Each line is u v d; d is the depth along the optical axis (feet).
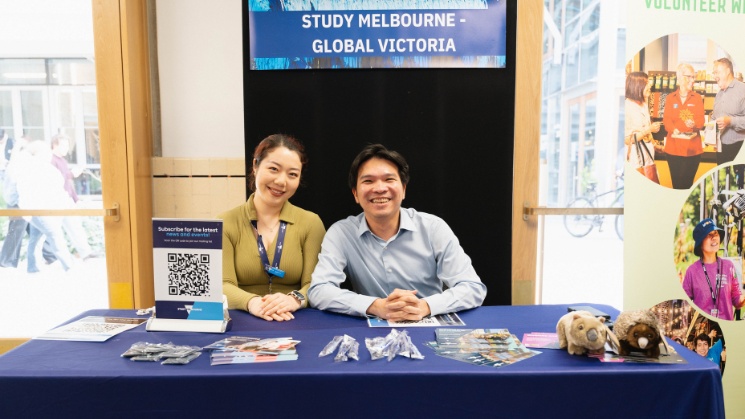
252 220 6.53
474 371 3.86
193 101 9.24
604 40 8.63
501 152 8.31
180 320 4.99
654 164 7.97
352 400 3.84
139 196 8.74
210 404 3.81
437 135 8.25
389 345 4.33
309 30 8.04
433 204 8.34
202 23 9.12
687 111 7.94
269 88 8.13
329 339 4.70
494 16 8.08
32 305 8.89
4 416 3.78
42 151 8.67
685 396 3.94
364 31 8.04
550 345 4.50
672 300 8.07
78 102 8.60
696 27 7.86
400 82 8.16
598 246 8.87
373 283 6.49
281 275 6.33
